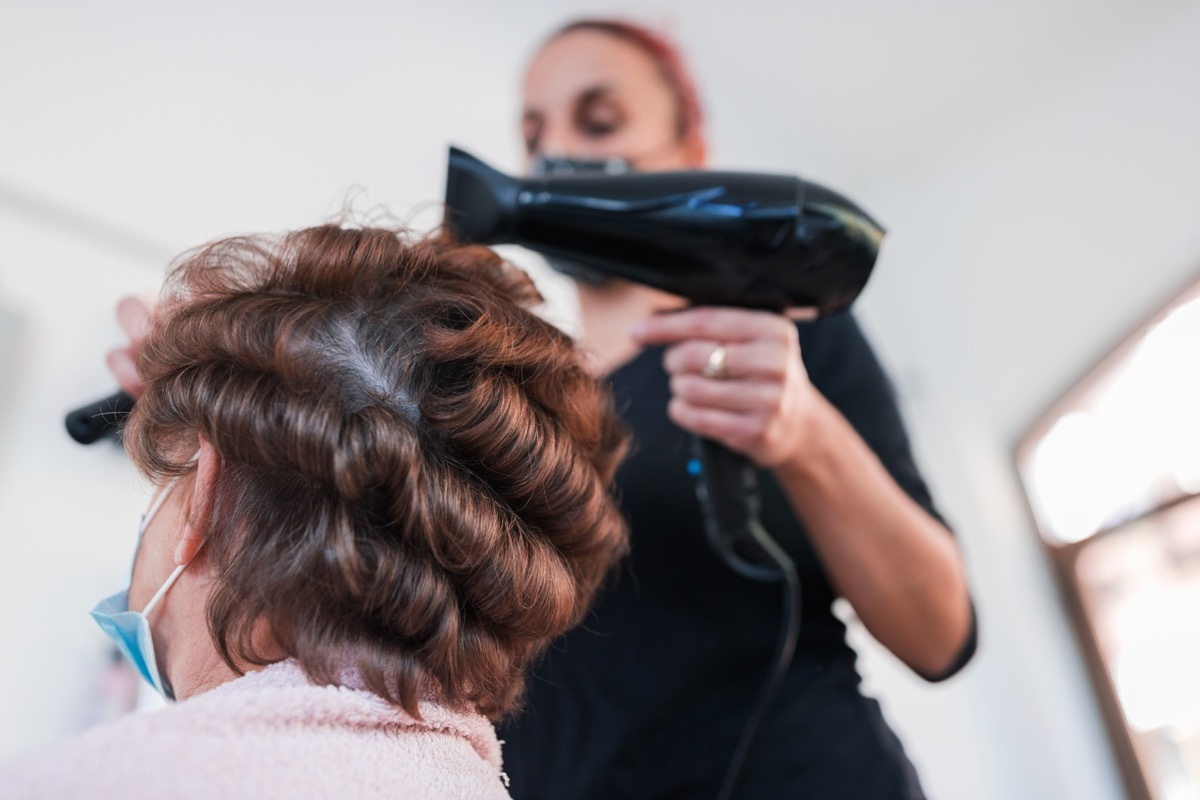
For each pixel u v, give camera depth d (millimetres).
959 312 2797
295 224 1481
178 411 440
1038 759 2279
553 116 1432
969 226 2834
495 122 1938
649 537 798
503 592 443
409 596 407
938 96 2785
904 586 796
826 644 829
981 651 2416
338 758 367
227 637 415
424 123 1778
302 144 1545
